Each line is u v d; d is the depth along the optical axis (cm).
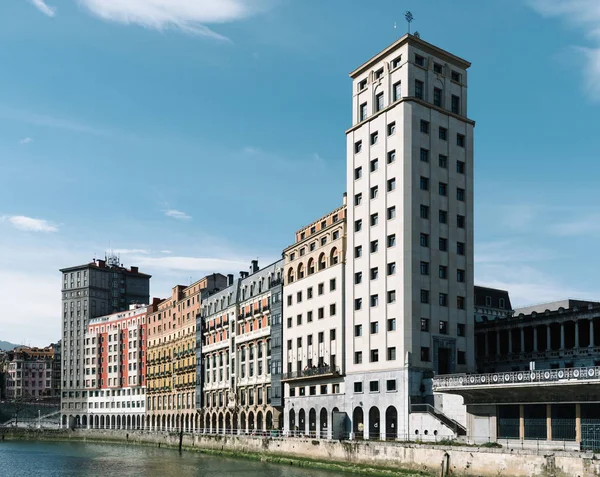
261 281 12912
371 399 9162
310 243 11156
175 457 11581
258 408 12469
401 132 9400
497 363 9869
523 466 5950
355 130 10269
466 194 9862
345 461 8288
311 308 10856
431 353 8950
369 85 10175
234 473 8506
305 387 10862
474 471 6394
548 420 6600
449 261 9444
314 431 10419
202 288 16125
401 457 7369
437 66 10019
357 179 10075
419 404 8512
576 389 6228
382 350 9131
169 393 17512
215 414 14525
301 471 8394
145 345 19988
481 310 12112
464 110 10188
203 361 15425
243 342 13325
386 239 9369
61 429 18662
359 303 9694
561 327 8994
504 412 7106
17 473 9462
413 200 9231
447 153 9762
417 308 8956
